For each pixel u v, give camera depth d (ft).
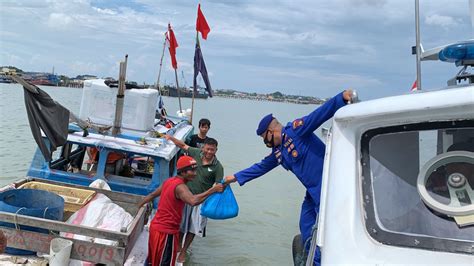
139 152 18.88
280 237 30.17
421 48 10.59
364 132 6.77
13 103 107.86
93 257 12.62
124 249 12.64
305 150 12.15
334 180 6.60
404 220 6.16
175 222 15.89
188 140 27.40
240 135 98.17
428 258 5.73
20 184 16.98
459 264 5.59
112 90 21.54
